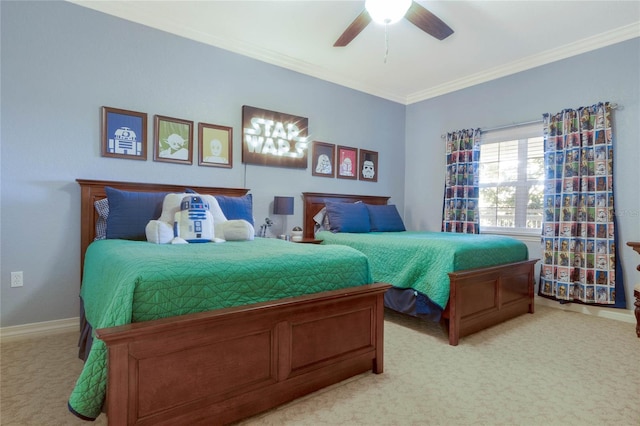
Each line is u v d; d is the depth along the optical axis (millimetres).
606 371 1990
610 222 3105
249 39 3334
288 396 1601
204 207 2504
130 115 2871
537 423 1488
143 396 1197
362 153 4531
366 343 1881
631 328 2779
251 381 1464
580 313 3205
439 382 1842
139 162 2930
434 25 2365
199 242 2369
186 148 3145
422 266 2604
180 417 1277
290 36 3266
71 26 2635
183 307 1315
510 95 3902
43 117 2537
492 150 4098
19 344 2340
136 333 1154
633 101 3053
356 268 1891
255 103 3572
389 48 3482
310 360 1659
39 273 2545
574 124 3314
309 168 4027
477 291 2598
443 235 3430
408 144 5031
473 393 1731
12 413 1507
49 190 2568
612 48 3168
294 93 3869
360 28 2471
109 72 2787
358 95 4484
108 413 1134
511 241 3105
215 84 3316
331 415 1523
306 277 1673
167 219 2494
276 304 1483
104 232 2607
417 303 2576
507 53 3568
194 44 3193
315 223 3990
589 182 3223
